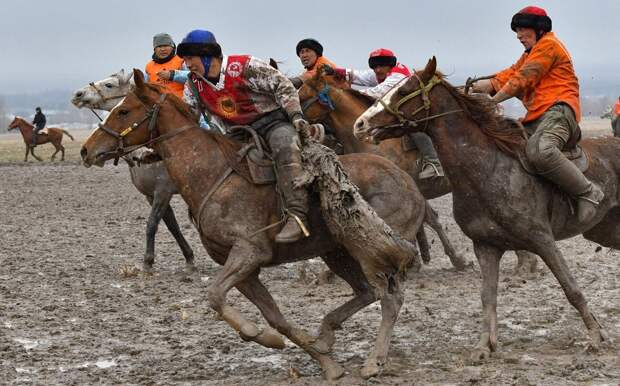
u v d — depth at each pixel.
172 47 16.98
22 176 41.91
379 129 10.41
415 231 10.13
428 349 11.03
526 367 9.95
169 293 14.99
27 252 19.52
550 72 10.85
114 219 25.34
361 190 9.94
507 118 10.53
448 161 10.38
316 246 9.99
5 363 10.91
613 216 11.65
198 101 10.34
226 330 12.42
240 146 10.16
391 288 9.77
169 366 10.69
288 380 9.92
